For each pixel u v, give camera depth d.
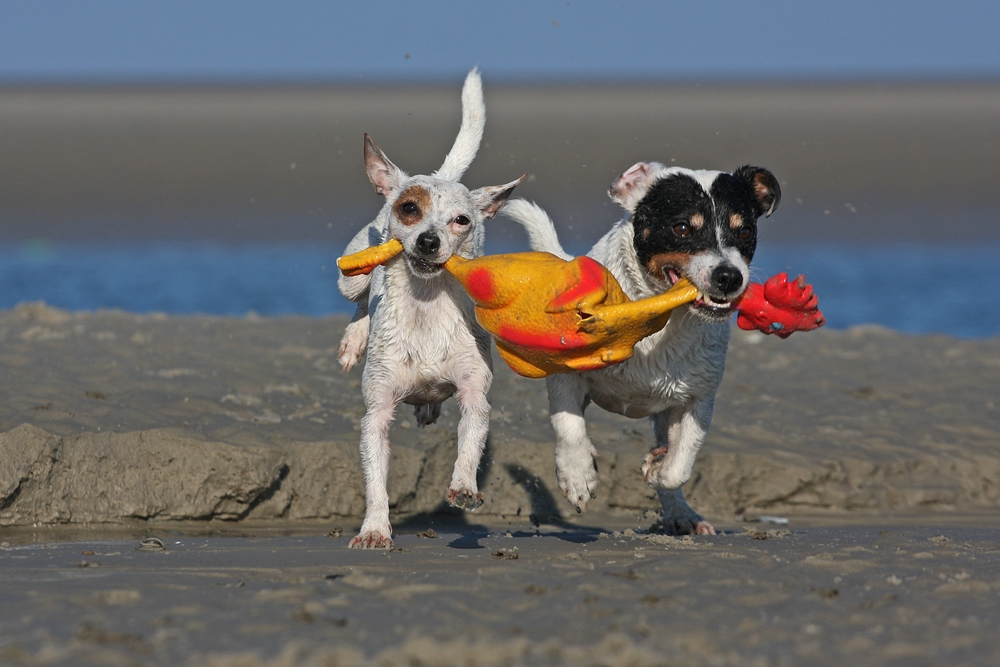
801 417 12.73
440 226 8.18
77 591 6.09
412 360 8.41
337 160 46.75
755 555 7.43
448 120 69.19
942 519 10.48
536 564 6.95
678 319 8.22
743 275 7.64
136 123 65.62
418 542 8.47
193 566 7.06
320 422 10.84
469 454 8.09
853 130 63.41
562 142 52.78
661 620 5.60
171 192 39.12
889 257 29.38
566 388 8.38
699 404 8.64
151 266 26.25
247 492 9.68
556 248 9.26
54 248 29.34
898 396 13.78
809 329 7.88
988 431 12.59
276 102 93.62
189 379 11.91
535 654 5.00
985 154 51.00
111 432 9.69
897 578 6.57
